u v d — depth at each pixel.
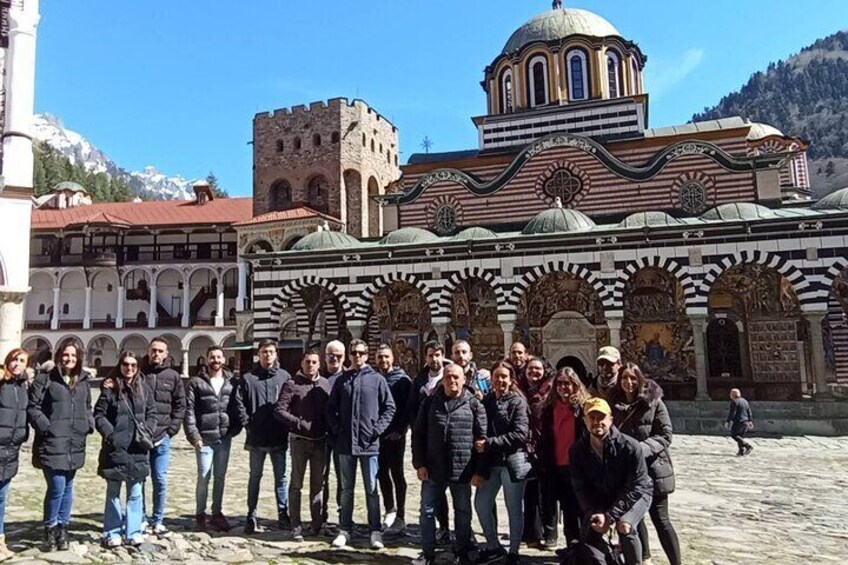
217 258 67.81
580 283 34.38
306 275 34.88
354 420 9.81
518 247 32.16
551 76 43.66
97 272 68.12
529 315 34.97
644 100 41.66
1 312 29.83
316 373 10.58
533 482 9.91
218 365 11.20
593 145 37.59
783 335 32.09
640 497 7.18
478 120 44.50
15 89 30.81
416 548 9.59
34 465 9.31
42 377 9.50
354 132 63.09
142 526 9.84
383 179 69.31
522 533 9.05
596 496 7.40
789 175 45.53
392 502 10.95
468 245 32.69
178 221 68.12
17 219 30.31
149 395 9.83
